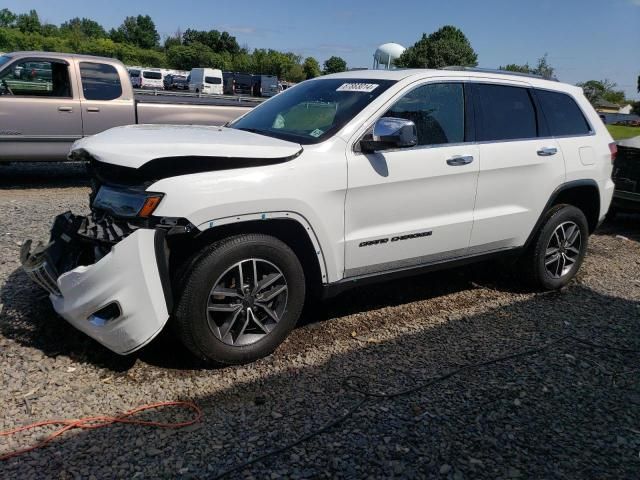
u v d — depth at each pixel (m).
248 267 3.44
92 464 2.60
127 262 3.04
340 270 3.85
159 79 43.12
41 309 4.02
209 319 3.34
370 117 3.88
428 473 2.70
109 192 3.43
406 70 4.42
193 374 3.43
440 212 4.25
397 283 5.30
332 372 3.57
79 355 3.52
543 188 4.85
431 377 3.59
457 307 4.82
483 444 2.95
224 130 4.00
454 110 4.35
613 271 6.16
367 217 3.87
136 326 3.10
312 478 2.60
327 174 3.61
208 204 3.17
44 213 6.89
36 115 8.41
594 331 4.48
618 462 2.88
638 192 8.06
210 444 2.79
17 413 2.93
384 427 3.02
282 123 4.20
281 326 3.64
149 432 2.86
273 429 2.94
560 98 5.18
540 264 5.08
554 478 2.73
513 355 3.96
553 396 3.46
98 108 8.84
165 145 3.22
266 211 3.39
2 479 2.47
